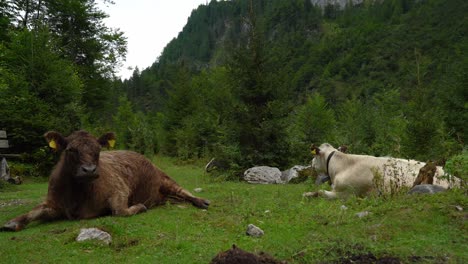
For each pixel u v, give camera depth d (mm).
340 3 182750
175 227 6156
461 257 4449
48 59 17891
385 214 6082
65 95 17875
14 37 20469
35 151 15898
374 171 8297
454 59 36875
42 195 10609
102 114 33125
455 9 74500
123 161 7930
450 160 6742
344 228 5664
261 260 4180
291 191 10055
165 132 29562
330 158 9312
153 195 8383
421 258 4453
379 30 88375
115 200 7035
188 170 18172
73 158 6488
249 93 14211
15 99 16094
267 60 14398
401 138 12906
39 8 28781
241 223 6328
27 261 4742
